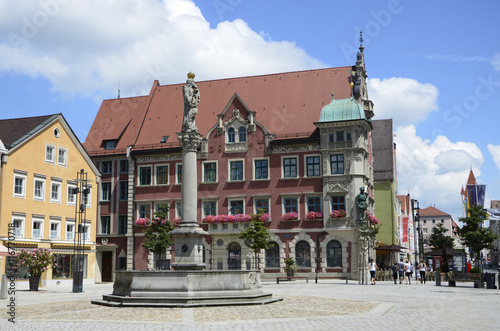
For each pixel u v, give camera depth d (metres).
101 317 19.75
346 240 55.09
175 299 23.00
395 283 47.88
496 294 31.58
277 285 44.09
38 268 40.66
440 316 19.70
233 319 18.89
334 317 19.34
